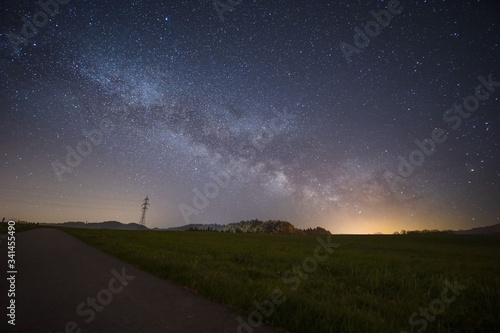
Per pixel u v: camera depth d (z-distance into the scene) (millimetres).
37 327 3520
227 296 4934
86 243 17812
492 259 17844
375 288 6840
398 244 37844
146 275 7188
